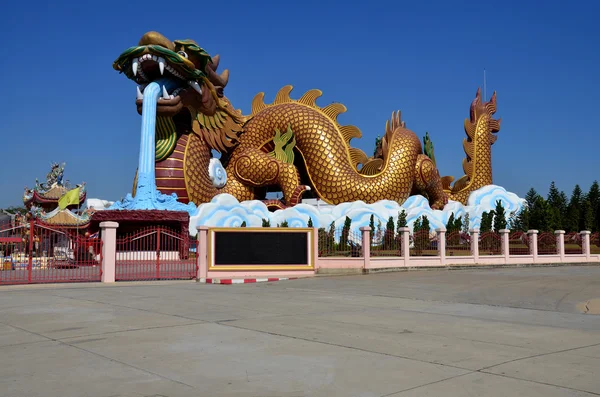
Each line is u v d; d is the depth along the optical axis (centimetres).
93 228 3794
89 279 2311
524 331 1047
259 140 4959
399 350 868
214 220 3978
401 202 4884
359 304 1482
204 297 1667
